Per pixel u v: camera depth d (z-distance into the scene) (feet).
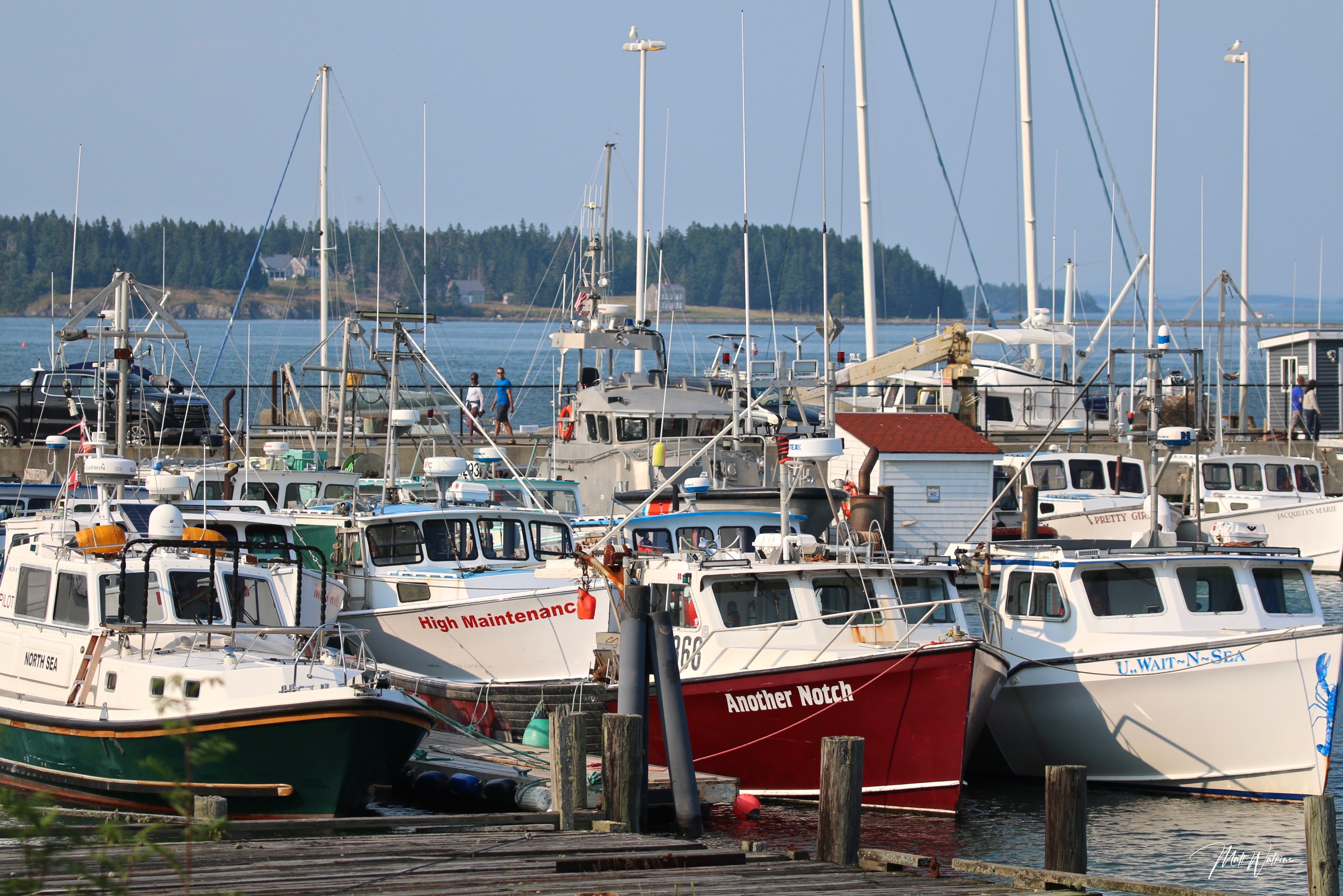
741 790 147.54
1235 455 298.76
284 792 118.73
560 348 275.80
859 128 380.78
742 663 146.10
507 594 174.50
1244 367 488.44
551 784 121.29
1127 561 154.40
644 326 277.44
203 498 213.66
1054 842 100.53
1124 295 394.73
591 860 95.40
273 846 99.14
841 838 102.17
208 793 119.34
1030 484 281.54
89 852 87.81
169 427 307.37
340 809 119.55
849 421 256.52
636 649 124.26
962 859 106.42
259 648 133.90
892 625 147.23
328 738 117.60
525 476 266.16
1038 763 158.81
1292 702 142.82
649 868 97.19
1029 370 422.82
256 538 177.17
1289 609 156.56
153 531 138.21
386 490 202.80
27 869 81.15
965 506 253.24
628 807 111.96
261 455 301.02
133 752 120.16
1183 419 325.83
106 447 185.47
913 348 317.01
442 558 181.88
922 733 139.95
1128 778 152.56
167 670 122.42
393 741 120.06
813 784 144.77
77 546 134.41
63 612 132.26
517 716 153.99
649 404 251.19
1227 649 144.97
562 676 166.50
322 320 396.16
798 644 145.79
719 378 272.92
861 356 385.29
